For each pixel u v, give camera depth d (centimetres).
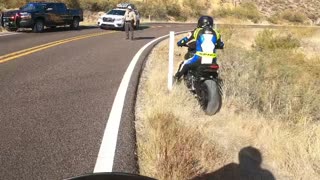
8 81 915
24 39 1823
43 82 930
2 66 1088
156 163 488
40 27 2344
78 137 589
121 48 1725
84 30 2670
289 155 627
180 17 5662
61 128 624
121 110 732
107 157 521
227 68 1007
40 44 1644
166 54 1582
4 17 2320
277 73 1066
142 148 555
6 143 553
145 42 2073
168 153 486
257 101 893
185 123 658
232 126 714
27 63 1163
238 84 909
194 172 493
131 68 1189
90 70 1122
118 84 952
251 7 7312
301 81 1074
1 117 661
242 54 1153
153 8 5234
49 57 1309
